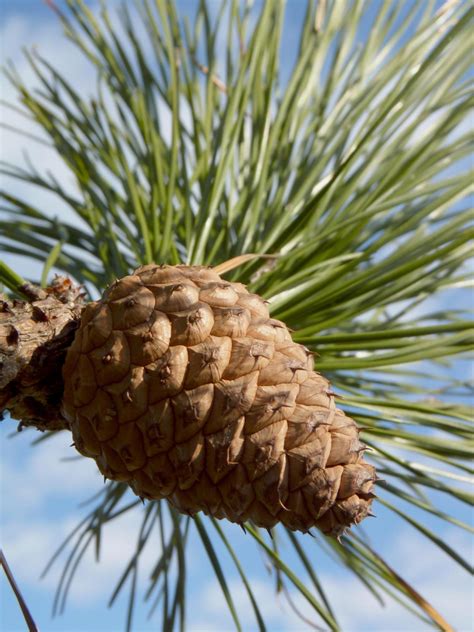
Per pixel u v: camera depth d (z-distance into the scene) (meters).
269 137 0.61
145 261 0.59
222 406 0.48
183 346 0.48
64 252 0.66
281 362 0.48
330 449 0.48
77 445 0.50
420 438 0.56
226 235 0.60
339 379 0.65
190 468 0.48
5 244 0.66
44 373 0.50
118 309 0.49
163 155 0.65
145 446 0.48
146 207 0.63
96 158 0.67
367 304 0.58
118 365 0.48
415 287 0.60
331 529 0.48
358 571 0.66
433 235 0.56
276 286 0.57
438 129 0.60
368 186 0.60
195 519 0.59
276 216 0.61
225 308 0.49
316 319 0.59
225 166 0.59
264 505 0.48
